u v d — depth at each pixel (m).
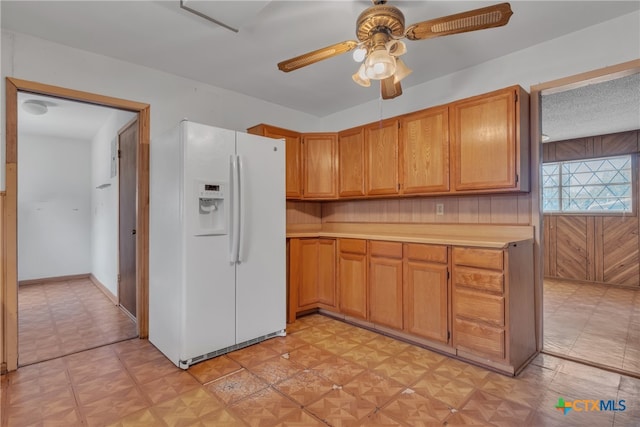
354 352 2.51
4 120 2.26
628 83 3.17
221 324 2.46
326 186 3.72
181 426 1.65
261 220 2.73
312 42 2.51
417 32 1.69
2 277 2.22
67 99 2.60
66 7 2.05
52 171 5.22
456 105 2.70
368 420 1.69
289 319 3.19
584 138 5.16
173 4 2.04
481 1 2.01
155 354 2.51
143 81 2.89
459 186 2.68
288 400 1.87
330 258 3.31
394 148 3.14
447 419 1.70
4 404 1.84
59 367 2.29
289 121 4.05
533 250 2.54
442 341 2.44
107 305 3.86
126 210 3.51
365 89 3.46
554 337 2.82
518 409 1.78
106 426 1.65
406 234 3.25
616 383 2.05
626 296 4.27
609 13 2.16
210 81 3.24
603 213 5.00
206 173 2.38
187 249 2.28
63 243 5.29
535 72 2.56
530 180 2.57
